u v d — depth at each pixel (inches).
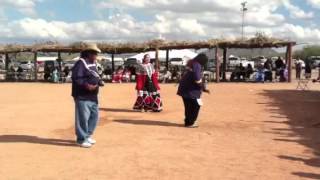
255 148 403.2
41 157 361.4
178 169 328.5
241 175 315.6
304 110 682.8
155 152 382.0
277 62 1513.3
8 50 1641.2
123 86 1250.0
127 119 576.4
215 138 448.5
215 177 309.9
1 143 414.9
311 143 428.5
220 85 1295.5
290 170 329.4
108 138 442.3
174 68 1583.4
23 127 505.0
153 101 655.1
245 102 802.2
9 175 310.2
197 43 1498.5
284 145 417.1
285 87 1214.9
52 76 1507.1
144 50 1561.3
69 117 590.9
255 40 1471.5
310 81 1432.1
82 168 328.8
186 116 513.7
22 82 1535.4
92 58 400.8
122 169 327.0
